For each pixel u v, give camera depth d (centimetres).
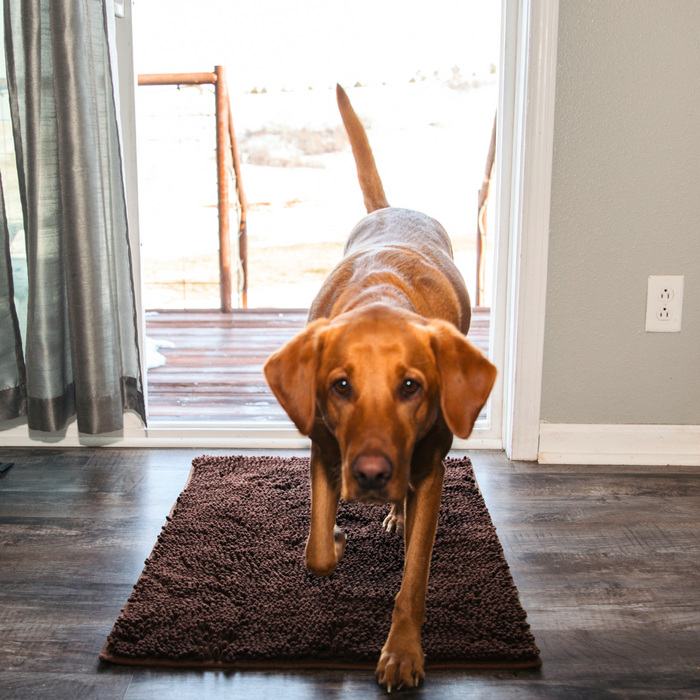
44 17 187
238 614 135
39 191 192
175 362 331
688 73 191
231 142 420
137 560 159
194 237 450
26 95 188
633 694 117
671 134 195
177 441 224
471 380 111
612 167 197
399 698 116
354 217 500
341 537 152
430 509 126
